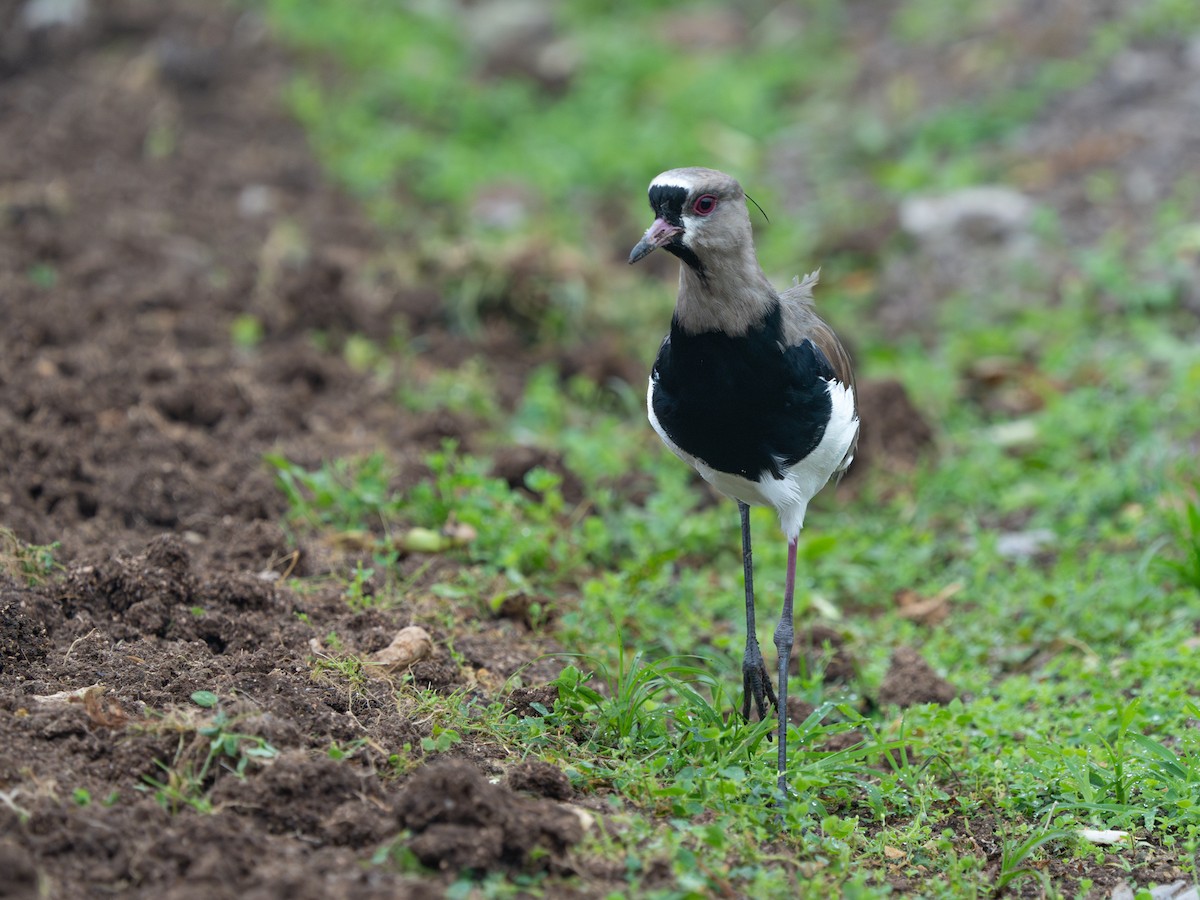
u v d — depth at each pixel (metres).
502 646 9.80
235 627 8.96
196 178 18.34
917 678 9.99
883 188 18.53
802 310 8.65
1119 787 8.16
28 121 18.95
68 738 7.29
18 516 10.38
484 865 6.63
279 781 6.97
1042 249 16.84
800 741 8.48
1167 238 16.11
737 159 19.56
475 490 11.69
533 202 18.61
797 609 11.12
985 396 14.85
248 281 15.44
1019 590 11.58
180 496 11.17
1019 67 20.47
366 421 13.43
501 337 15.47
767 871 7.16
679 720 8.46
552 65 22.41
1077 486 12.77
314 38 22.59
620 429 13.99
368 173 18.97
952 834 8.01
